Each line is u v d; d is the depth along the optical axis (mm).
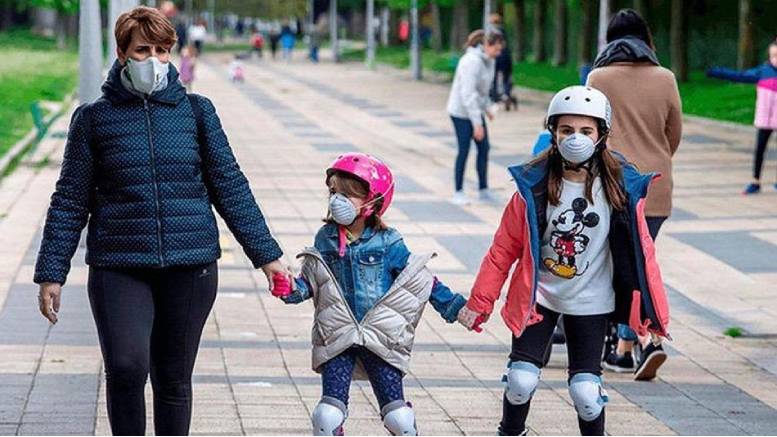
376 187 10234
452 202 30062
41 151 38750
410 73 93500
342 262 10391
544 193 10812
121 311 9836
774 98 31250
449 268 22406
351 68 106438
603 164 10789
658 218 15344
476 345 16891
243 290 19859
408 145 44281
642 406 14062
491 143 45125
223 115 55594
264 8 181625
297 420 13023
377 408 13562
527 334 11109
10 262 21344
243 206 10273
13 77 71062
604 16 49875
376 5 156125
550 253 10906
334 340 10367
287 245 24047
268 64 115375
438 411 13625
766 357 16719
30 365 14922
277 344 16516
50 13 147125
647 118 15211
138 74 9773
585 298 10930
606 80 15266
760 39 65438
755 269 22672
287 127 50438
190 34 130625
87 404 13320
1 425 12484
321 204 29328
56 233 9984
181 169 9984
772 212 29000
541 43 93312
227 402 13641
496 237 11000
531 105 63906
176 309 10133
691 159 39156
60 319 17359
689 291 20812
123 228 9891
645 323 10969
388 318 10352
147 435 12133
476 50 29578
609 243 10883
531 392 11055
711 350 17047
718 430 13141
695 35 74438
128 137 9906
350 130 49719
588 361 10961
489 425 13102
